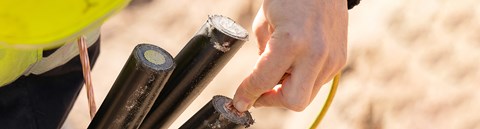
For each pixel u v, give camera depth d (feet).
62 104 3.27
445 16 5.97
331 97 2.87
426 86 5.69
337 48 2.71
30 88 3.12
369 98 5.67
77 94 3.37
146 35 6.41
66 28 1.95
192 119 2.63
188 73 2.56
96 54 3.33
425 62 5.80
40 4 1.90
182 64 2.56
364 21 6.10
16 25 1.92
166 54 2.46
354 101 5.67
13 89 3.05
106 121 2.56
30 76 3.11
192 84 2.59
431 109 5.59
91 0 1.93
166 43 6.39
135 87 2.43
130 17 6.50
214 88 5.88
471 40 5.82
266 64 2.56
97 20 1.97
